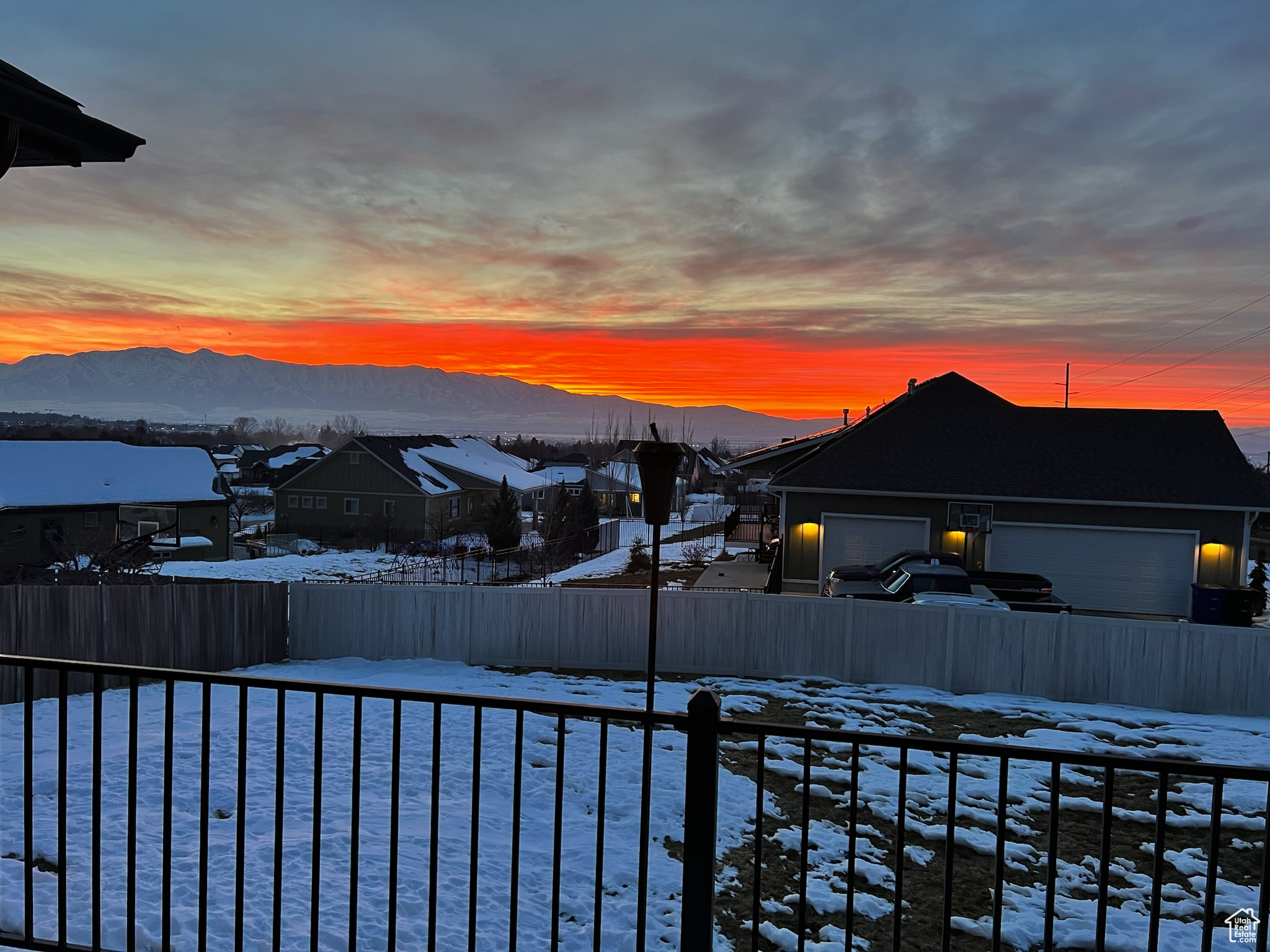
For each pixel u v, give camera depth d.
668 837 6.45
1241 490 19.36
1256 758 9.33
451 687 11.49
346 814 6.38
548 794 7.19
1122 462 20.62
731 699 11.20
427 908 4.92
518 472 55.38
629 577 24.80
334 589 13.14
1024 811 7.39
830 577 18.77
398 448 46.06
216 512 35.81
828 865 6.12
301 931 4.45
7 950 3.30
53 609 10.37
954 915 5.51
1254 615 20.12
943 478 20.83
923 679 12.28
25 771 3.25
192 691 10.78
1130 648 11.63
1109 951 5.14
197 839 5.70
